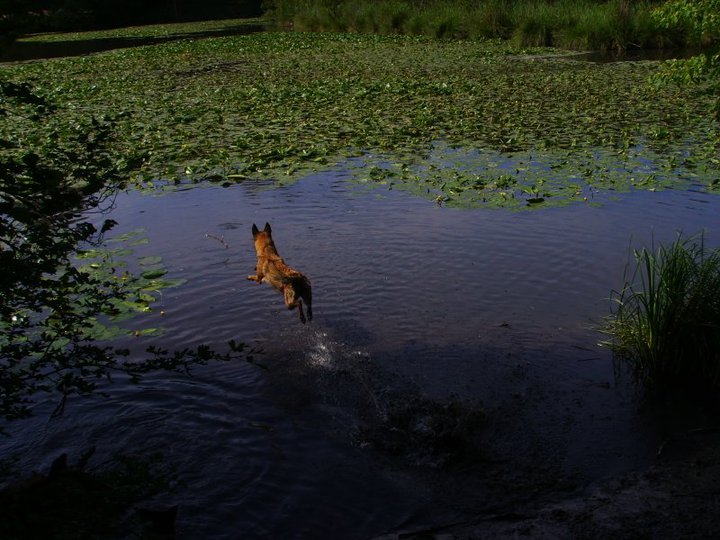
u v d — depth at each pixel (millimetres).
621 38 24250
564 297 6301
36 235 3666
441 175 9953
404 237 7719
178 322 6016
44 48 33250
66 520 3486
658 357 5129
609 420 4605
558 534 3568
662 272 5246
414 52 25188
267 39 31297
